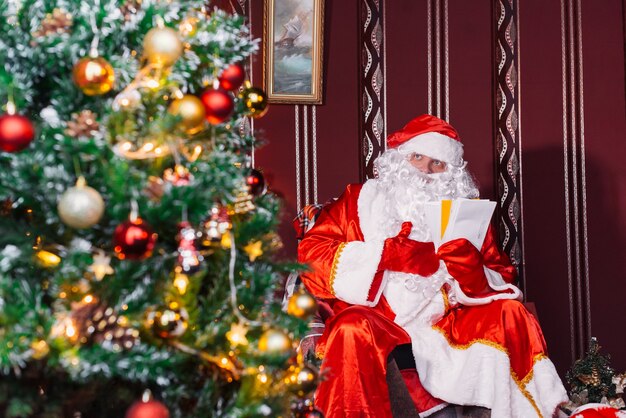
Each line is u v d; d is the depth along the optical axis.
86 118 1.54
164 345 1.64
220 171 1.72
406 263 3.20
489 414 2.89
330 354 2.83
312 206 3.65
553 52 4.30
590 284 4.27
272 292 1.90
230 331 1.71
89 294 1.56
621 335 4.28
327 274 3.22
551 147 4.28
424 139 3.48
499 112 4.27
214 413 1.69
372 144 4.18
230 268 1.72
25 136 1.45
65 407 1.63
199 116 1.64
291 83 4.08
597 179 4.29
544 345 2.98
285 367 1.86
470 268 3.13
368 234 3.39
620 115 4.31
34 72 1.60
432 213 3.18
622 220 4.29
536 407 2.90
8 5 1.61
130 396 1.65
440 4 4.25
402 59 4.22
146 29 1.70
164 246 1.70
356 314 2.90
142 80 1.66
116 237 1.51
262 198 2.01
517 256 4.25
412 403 2.91
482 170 4.25
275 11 4.04
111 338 1.53
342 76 4.17
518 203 4.26
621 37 4.29
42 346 1.46
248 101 2.02
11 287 1.51
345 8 4.19
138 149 1.60
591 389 3.60
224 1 4.04
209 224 1.74
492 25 4.28
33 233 1.59
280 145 4.11
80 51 1.62
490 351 2.92
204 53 1.81
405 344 3.08
